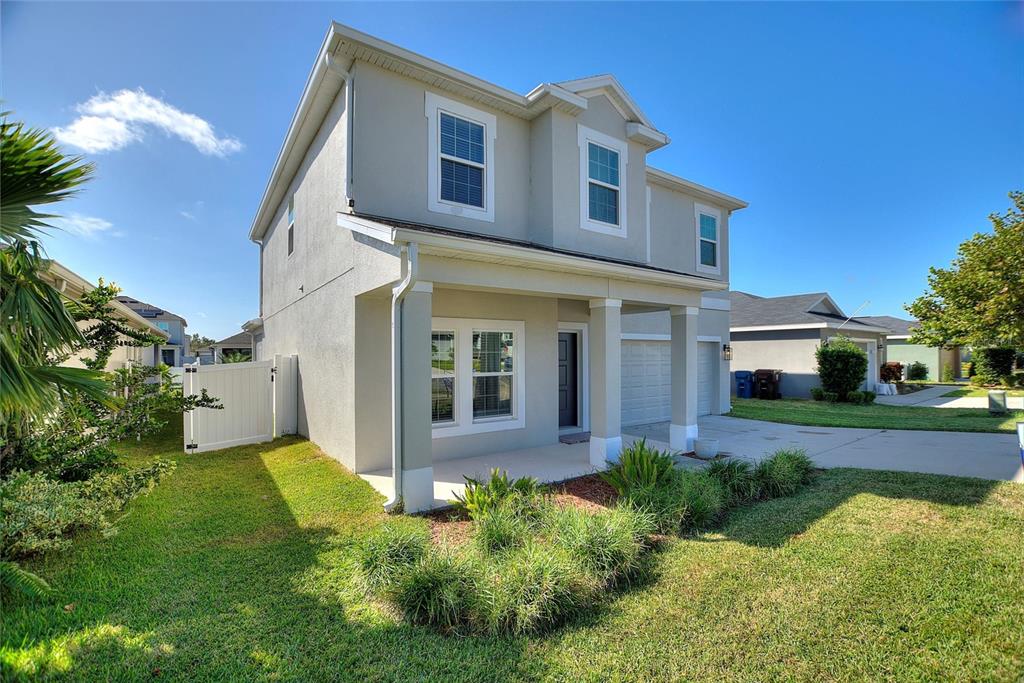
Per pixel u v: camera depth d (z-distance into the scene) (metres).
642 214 9.63
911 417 12.73
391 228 5.15
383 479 6.75
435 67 7.18
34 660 2.69
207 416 8.79
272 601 3.46
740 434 10.52
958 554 4.09
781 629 3.10
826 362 17.03
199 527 4.92
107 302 6.09
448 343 8.02
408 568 3.56
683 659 2.82
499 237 8.05
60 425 5.12
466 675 2.70
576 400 10.84
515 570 3.46
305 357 9.73
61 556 4.14
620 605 3.44
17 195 3.32
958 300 11.02
